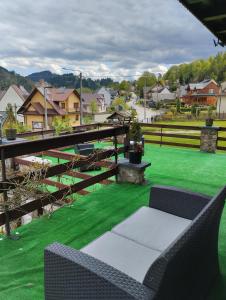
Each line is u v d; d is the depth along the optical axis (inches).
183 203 81.7
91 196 143.3
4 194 100.7
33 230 106.4
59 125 302.5
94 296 46.7
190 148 293.0
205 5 106.3
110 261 60.4
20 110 1015.0
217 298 67.6
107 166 167.3
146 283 42.4
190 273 52.7
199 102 1967.3
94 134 137.4
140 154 160.2
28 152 103.6
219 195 52.8
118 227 75.8
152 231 73.9
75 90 1066.7
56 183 160.6
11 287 74.5
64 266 50.8
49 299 55.2
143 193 147.4
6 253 90.4
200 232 49.0
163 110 1823.3
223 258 87.1
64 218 117.4
